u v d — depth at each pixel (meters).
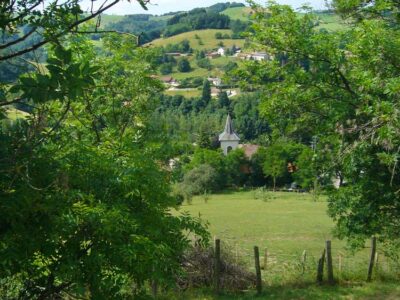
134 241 4.99
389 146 12.73
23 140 3.62
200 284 17.17
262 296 16.11
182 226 6.64
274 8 16.41
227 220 52.41
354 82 15.79
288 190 90.25
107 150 6.44
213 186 88.69
